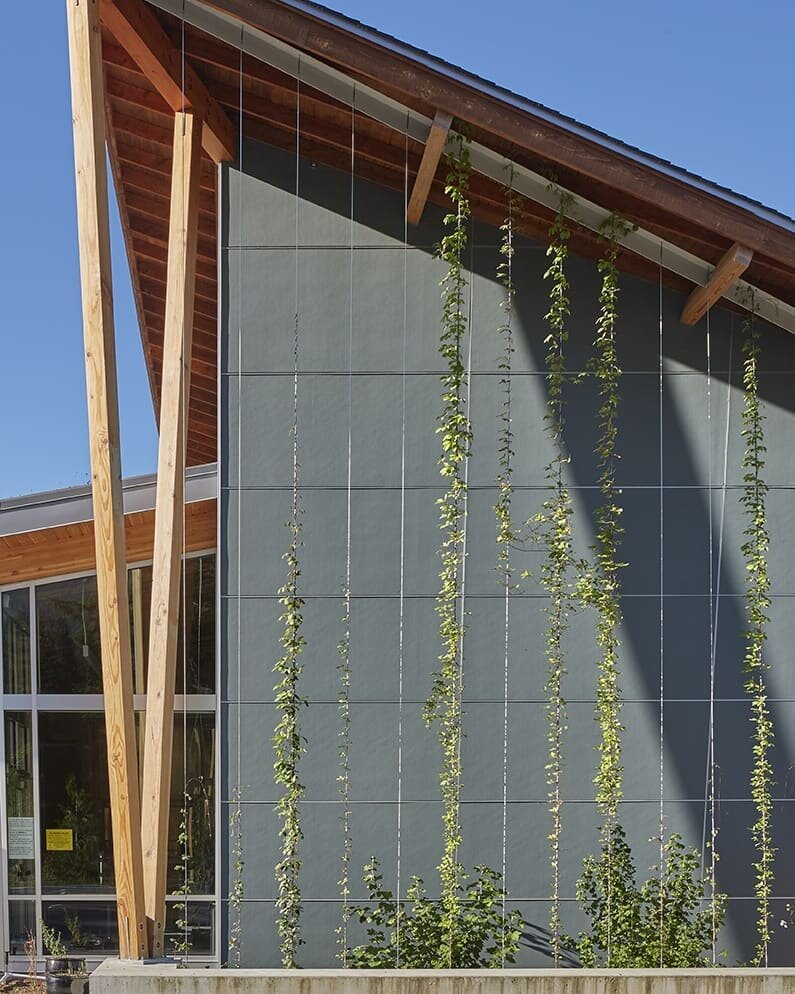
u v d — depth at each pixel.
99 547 6.71
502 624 7.88
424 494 7.94
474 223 8.04
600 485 7.97
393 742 7.79
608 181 6.77
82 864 8.25
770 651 7.99
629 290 8.08
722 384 8.07
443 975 6.64
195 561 8.35
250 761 7.77
